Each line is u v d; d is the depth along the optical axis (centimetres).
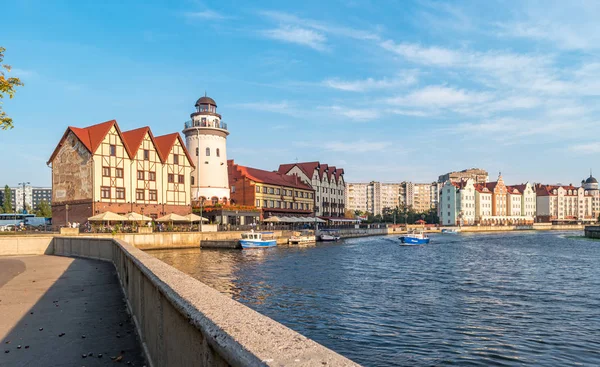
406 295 2617
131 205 6438
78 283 1730
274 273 3628
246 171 9362
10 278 1894
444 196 17538
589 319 2006
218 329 290
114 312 1162
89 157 6034
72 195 6312
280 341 254
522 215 18888
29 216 8925
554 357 1514
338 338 1738
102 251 2772
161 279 560
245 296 2595
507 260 4838
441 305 2325
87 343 861
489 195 17688
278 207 9569
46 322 1046
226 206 7619
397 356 1528
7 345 850
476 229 15738
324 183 11800
